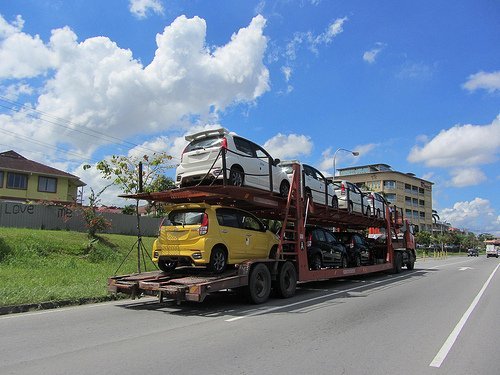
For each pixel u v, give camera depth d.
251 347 6.44
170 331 7.50
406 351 6.44
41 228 25.53
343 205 17.44
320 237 15.16
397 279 18.53
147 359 5.72
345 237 17.91
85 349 6.20
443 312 9.98
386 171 101.38
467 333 7.79
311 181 14.95
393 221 22.69
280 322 8.45
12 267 15.73
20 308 9.31
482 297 12.83
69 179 40.34
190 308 10.08
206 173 11.00
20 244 18.25
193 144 11.70
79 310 9.62
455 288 15.20
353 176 105.69
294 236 12.91
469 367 5.71
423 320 8.94
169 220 10.55
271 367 5.47
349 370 5.45
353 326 8.20
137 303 10.76
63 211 26.41
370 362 5.83
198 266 10.21
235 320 8.59
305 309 10.08
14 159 38.66
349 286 15.49
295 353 6.16
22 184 37.44
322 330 7.77
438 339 7.26
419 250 83.38
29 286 11.38
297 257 12.84
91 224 22.44
